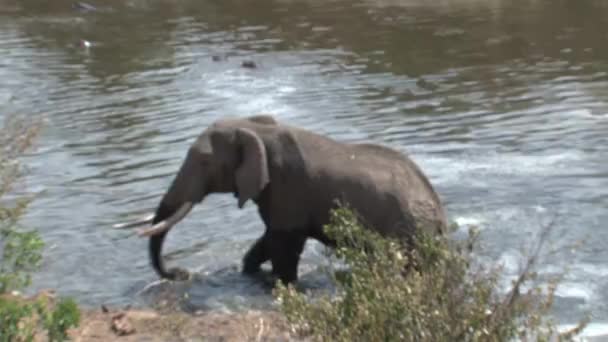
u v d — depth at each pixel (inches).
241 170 389.4
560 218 447.8
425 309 238.2
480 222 444.1
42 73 836.6
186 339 333.7
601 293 365.7
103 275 404.5
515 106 673.0
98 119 673.0
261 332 337.1
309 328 275.3
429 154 561.9
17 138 471.2
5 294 318.7
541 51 868.6
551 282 315.9
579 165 529.0
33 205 490.0
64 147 600.7
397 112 668.1
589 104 669.9
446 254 249.4
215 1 1203.9
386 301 236.5
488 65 818.8
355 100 708.0
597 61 818.2
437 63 832.3
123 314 352.5
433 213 390.6
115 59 890.7
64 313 270.2
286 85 762.2
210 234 450.0
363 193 388.8
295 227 394.6
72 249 432.1
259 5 1167.0
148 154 584.4
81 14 1151.0
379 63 837.8
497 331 241.1
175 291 387.9
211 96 733.3
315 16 1083.3
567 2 1112.8
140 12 1152.8
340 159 396.8
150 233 389.4
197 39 975.6
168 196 398.3
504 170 523.5
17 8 1207.6
